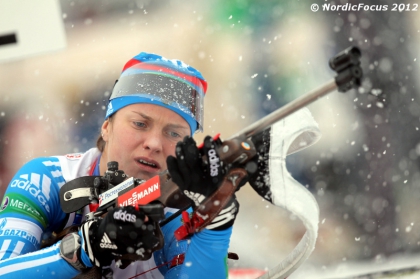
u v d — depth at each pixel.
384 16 29.36
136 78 10.88
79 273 8.93
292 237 23.70
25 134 28.17
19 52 13.43
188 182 7.55
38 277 8.91
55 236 10.20
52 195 10.65
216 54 30.34
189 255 8.62
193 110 11.02
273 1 29.88
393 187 25.39
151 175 10.52
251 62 30.02
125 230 8.06
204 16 30.61
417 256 22.14
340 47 29.47
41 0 13.43
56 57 29.39
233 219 8.32
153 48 30.58
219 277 8.59
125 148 10.54
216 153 7.45
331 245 23.45
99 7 30.30
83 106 29.22
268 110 29.27
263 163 7.82
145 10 30.66
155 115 10.49
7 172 27.58
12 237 9.74
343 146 25.89
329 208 25.05
